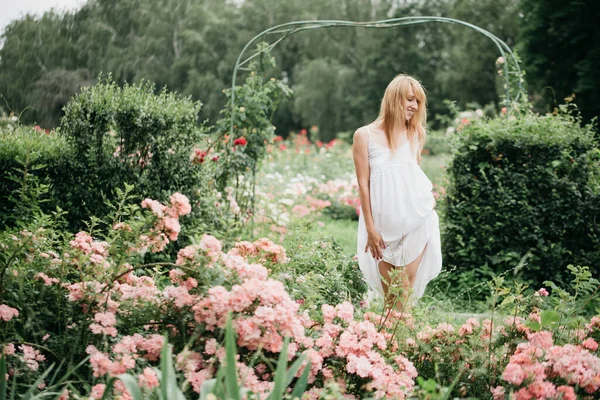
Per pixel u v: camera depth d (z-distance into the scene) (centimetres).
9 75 1477
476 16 2928
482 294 552
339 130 3294
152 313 285
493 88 2927
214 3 3234
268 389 260
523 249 588
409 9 3291
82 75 1681
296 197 902
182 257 283
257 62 717
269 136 707
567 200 584
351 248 780
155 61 2678
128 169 533
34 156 375
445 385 296
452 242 613
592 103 1540
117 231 315
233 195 670
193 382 250
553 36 1583
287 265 352
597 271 579
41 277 297
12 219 469
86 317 283
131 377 222
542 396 258
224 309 259
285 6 3334
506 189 592
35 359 271
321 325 308
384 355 297
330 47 3397
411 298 358
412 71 3244
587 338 326
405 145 404
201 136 584
